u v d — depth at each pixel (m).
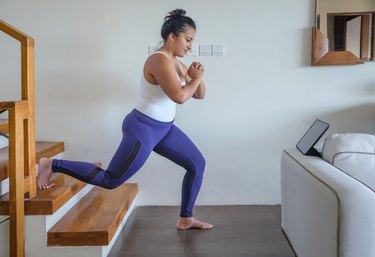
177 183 2.92
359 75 2.78
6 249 1.96
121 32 2.79
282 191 2.22
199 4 2.76
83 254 2.00
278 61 2.79
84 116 2.88
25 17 2.81
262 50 2.78
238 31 2.77
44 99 2.88
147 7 2.77
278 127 2.84
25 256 1.98
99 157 2.90
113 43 2.81
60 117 2.89
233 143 2.87
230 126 2.86
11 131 1.82
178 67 2.24
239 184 2.91
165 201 2.94
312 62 2.74
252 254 2.09
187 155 2.36
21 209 1.90
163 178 2.92
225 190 2.92
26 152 1.98
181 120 2.87
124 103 2.85
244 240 2.28
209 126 2.86
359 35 2.70
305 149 2.00
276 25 2.76
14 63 2.84
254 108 2.84
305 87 2.80
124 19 2.79
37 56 2.84
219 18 2.77
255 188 2.91
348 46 2.71
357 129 2.82
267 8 2.75
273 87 2.81
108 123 2.88
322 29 2.71
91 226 2.04
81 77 2.85
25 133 1.97
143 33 2.79
